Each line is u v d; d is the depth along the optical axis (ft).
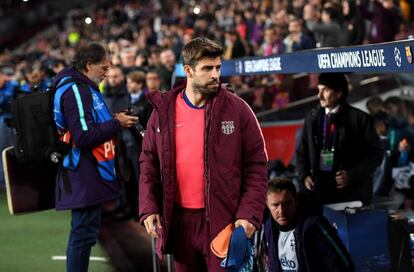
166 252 11.59
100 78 15.76
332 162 16.61
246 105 11.37
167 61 29.73
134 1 88.89
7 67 33.32
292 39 30.73
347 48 12.06
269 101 30.71
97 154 15.42
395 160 21.89
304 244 12.80
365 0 31.99
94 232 15.67
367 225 14.26
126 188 26.09
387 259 14.35
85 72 15.64
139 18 80.79
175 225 11.48
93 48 15.56
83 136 15.07
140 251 21.63
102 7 94.02
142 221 11.62
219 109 10.98
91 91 15.48
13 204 16.03
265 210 13.78
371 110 24.56
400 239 14.46
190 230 11.39
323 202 16.78
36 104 15.44
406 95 30.30
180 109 11.25
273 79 30.55
